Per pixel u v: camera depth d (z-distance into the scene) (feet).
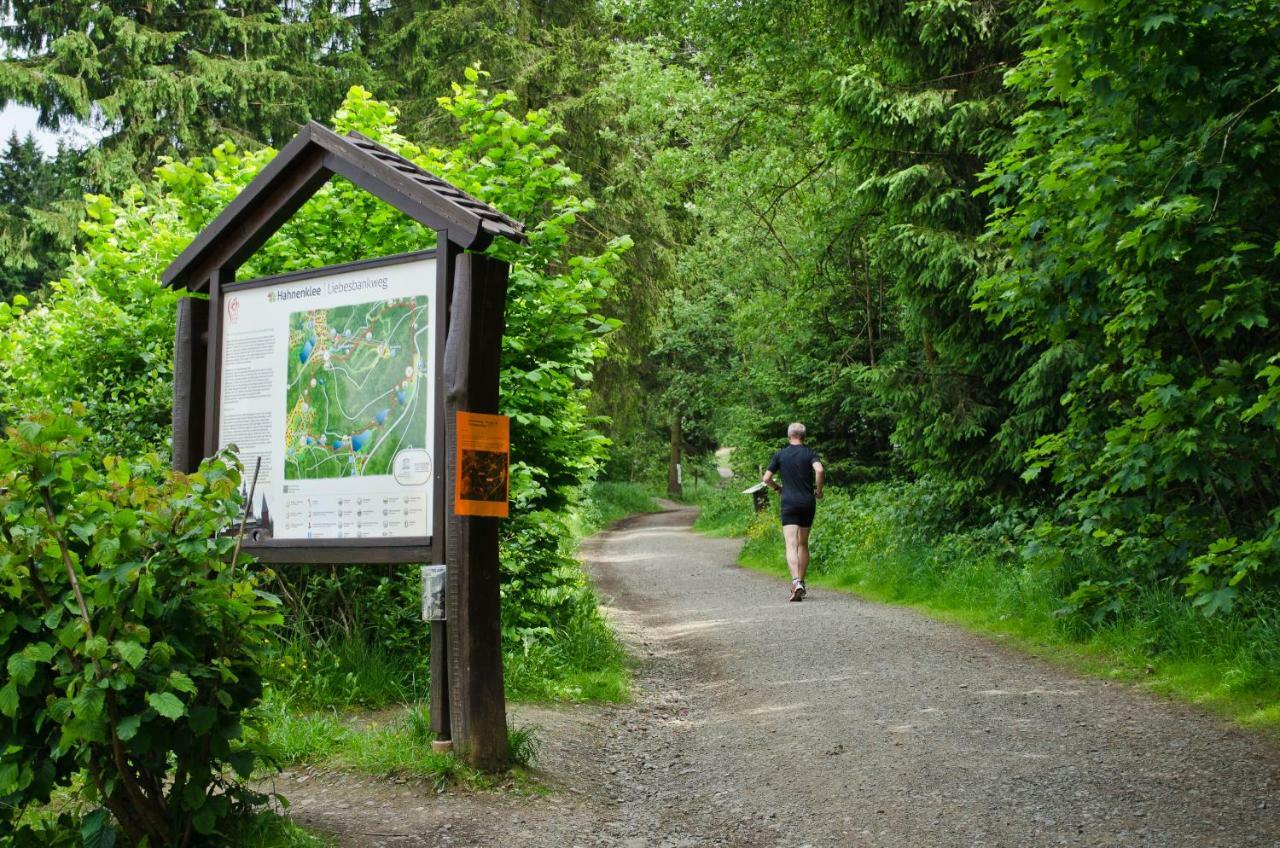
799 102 62.59
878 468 67.92
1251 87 22.31
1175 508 25.89
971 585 35.40
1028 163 25.90
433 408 17.22
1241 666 21.25
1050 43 23.86
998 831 14.35
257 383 18.95
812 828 15.12
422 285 17.51
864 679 24.57
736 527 89.71
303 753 17.12
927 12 37.83
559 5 84.48
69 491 11.71
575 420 28.50
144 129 80.23
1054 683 23.22
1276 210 23.47
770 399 83.30
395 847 13.61
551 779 17.08
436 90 81.82
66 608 11.44
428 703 19.61
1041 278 25.76
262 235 19.25
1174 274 23.56
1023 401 35.27
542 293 25.00
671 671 28.35
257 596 12.59
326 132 18.22
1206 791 15.38
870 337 61.52
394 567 23.32
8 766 11.38
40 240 83.15
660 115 68.54
